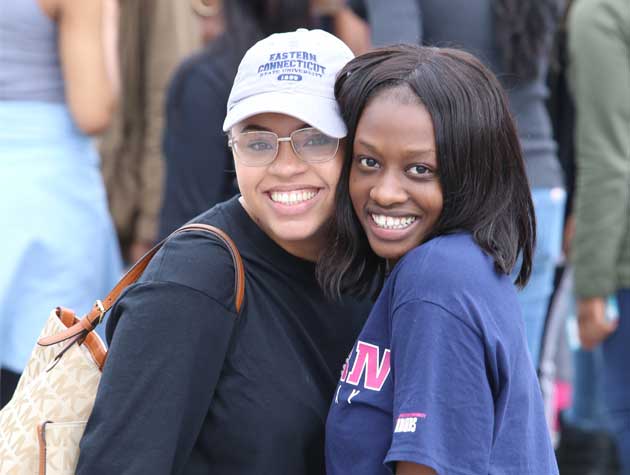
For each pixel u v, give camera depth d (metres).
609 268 5.14
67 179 4.92
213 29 5.35
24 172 4.82
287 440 2.80
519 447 2.66
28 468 2.81
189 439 2.76
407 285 2.64
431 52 2.81
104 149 6.36
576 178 5.74
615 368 5.23
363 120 2.77
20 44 4.80
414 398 2.54
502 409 2.61
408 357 2.59
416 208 2.75
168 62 6.23
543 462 2.76
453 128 2.71
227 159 4.86
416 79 2.72
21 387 2.98
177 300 2.71
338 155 2.89
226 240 2.82
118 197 6.40
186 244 2.80
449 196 2.75
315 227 2.89
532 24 4.88
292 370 2.84
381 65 2.78
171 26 6.23
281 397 2.81
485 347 2.58
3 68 4.79
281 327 2.86
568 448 6.79
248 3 4.80
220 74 4.77
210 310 2.73
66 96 4.93
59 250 4.88
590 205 5.14
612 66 5.11
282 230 2.87
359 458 2.71
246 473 2.80
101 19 4.92
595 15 5.13
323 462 2.88
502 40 4.87
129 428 2.67
